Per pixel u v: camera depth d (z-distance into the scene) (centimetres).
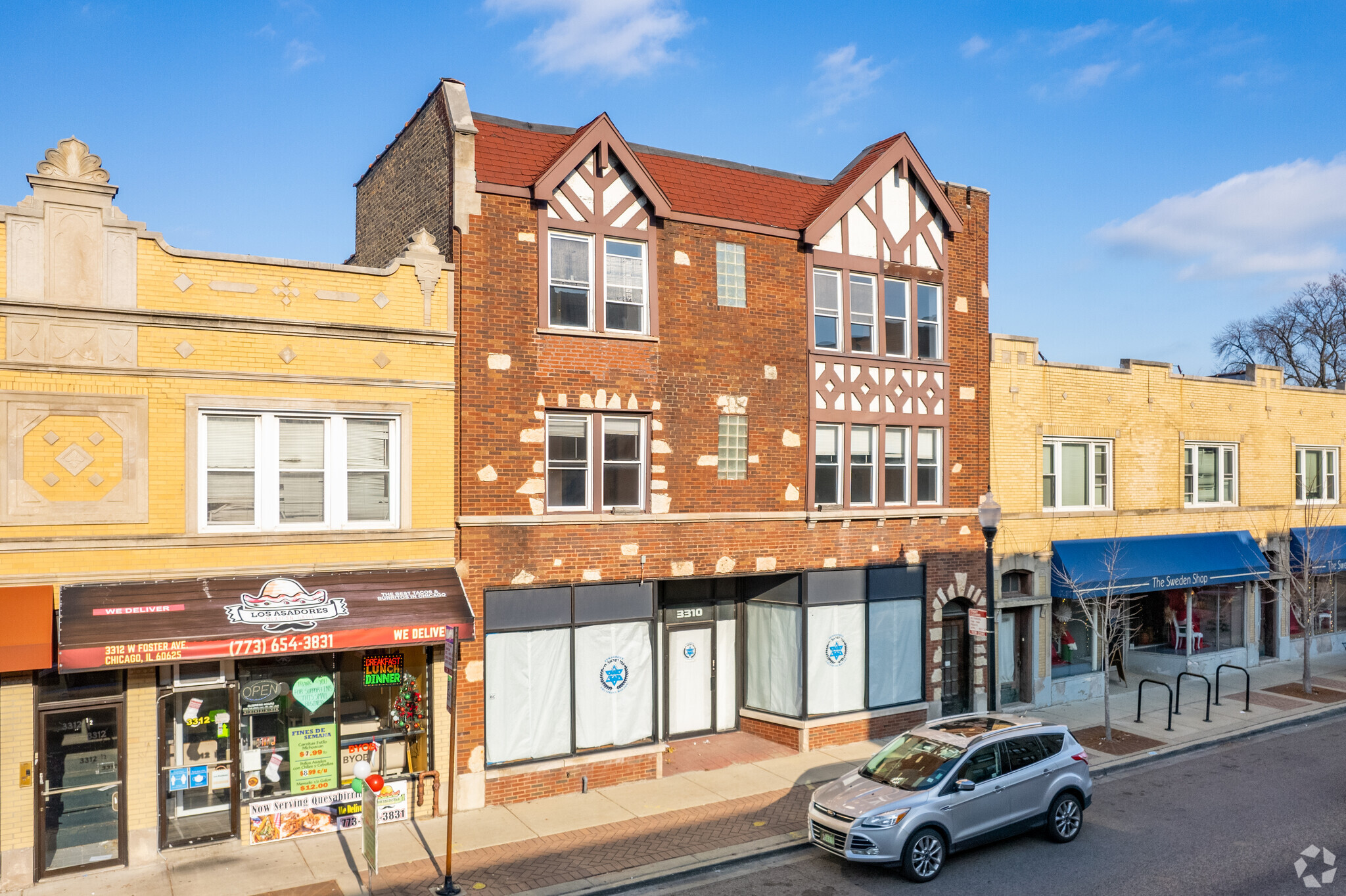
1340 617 2783
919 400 1894
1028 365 2069
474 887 1123
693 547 1630
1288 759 1677
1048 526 2084
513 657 1455
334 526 1341
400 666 1371
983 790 1200
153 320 1220
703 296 1655
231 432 1284
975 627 1580
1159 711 2009
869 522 1823
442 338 1412
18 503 1151
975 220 1988
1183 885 1123
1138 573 2123
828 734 1744
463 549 1422
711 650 1828
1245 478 2511
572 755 1490
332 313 1339
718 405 1666
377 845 1252
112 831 1180
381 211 1852
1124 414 2238
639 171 1573
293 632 1207
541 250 1501
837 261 1800
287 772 1290
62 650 1077
